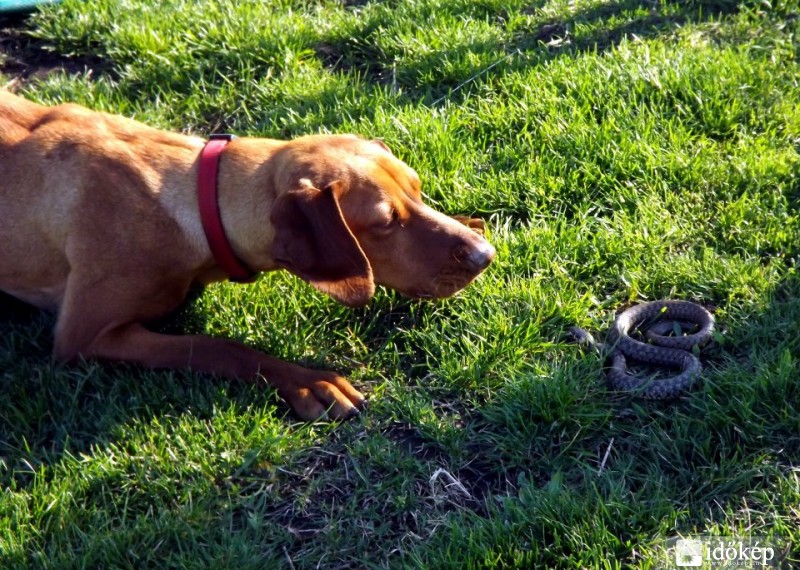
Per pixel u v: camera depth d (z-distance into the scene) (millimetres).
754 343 1677
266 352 1710
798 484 1518
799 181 1891
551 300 1751
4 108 1715
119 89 2111
